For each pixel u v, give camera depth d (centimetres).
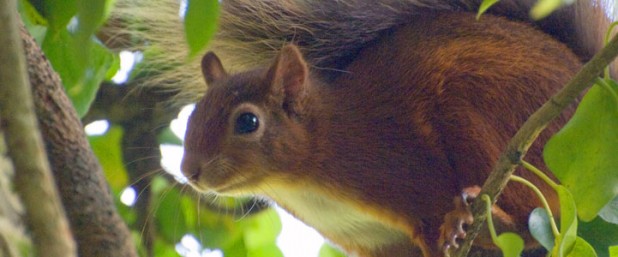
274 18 844
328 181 723
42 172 305
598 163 480
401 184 714
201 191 710
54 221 303
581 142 482
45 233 301
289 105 729
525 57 706
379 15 791
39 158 306
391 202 716
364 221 747
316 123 728
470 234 556
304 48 827
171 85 875
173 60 862
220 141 705
